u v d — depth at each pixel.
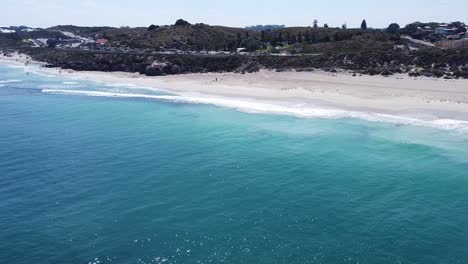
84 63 133.25
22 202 34.47
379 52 96.12
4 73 133.50
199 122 59.88
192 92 84.56
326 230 28.72
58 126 60.41
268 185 36.53
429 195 33.84
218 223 30.03
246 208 32.22
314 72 93.69
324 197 33.88
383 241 27.22
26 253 26.86
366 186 35.84
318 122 56.38
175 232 28.97
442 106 59.81
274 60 104.69
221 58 111.50
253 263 25.23
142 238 28.34
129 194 35.56
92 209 32.91
